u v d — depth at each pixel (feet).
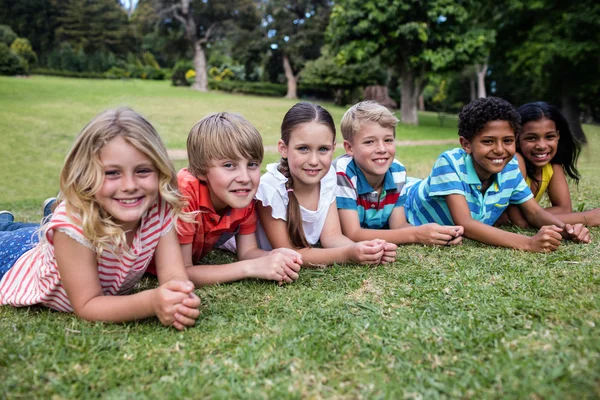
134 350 5.37
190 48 120.98
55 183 27.53
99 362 5.09
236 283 7.59
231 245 9.61
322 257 8.38
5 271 7.29
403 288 7.09
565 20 47.78
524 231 10.36
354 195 9.79
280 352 5.18
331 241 9.20
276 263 7.40
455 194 9.61
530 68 54.60
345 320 5.96
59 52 135.13
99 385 4.66
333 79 97.60
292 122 8.29
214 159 7.23
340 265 8.33
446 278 7.39
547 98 53.93
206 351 5.32
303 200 9.01
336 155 33.68
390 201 10.28
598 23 45.42
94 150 5.69
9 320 6.32
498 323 5.66
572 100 52.16
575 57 48.06
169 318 5.82
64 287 6.21
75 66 133.59
